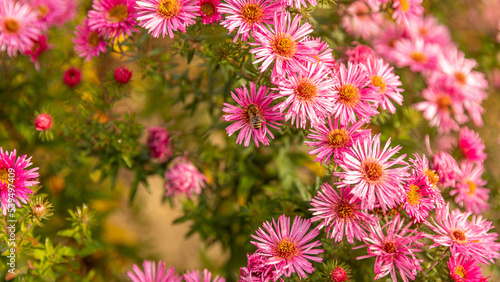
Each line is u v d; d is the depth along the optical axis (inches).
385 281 20.6
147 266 20.0
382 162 20.3
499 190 24.0
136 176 23.8
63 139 23.8
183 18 20.6
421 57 24.6
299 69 20.3
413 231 20.1
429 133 24.6
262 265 19.7
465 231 20.5
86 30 22.3
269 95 20.4
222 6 20.9
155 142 23.5
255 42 20.8
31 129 23.9
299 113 20.3
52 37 24.5
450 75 24.5
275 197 23.8
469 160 23.3
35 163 24.7
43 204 21.3
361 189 19.9
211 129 24.9
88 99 23.1
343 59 22.2
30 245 21.1
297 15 20.5
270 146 23.8
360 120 20.6
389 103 21.6
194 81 24.5
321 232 20.9
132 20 21.1
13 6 22.2
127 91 22.7
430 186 20.2
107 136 23.1
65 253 21.7
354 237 20.8
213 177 25.4
